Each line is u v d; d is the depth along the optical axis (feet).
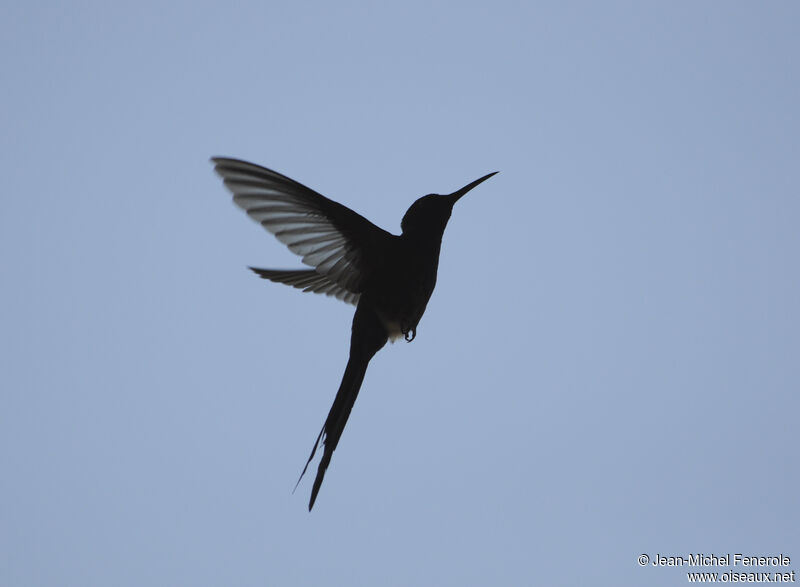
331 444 25.58
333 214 25.44
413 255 26.84
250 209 24.57
